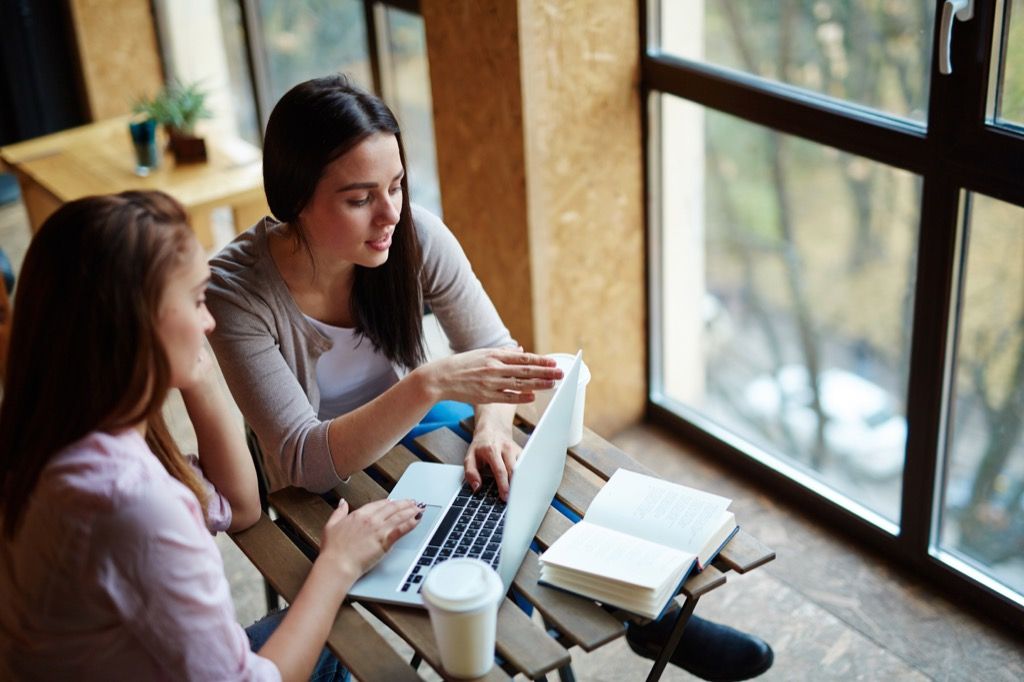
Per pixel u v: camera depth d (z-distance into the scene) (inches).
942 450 86.4
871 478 95.1
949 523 89.4
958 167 75.1
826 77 84.0
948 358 82.7
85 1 172.2
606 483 63.7
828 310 92.8
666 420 112.8
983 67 71.0
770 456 103.7
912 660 83.9
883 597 90.2
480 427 68.6
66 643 49.8
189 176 130.0
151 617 48.8
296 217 63.9
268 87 162.1
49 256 48.1
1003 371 79.8
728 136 94.7
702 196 99.9
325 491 65.7
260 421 65.8
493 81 94.8
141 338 48.5
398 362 72.4
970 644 85.0
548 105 94.5
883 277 86.8
